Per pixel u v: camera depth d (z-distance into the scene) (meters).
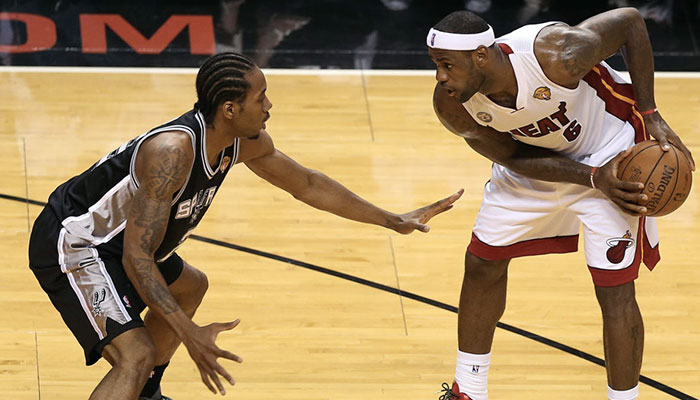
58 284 8.33
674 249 13.33
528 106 8.40
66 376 10.47
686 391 10.40
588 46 8.21
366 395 10.31
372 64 18.89
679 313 11.89
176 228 8.39
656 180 8.52
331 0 21.27
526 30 8.38
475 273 9.75
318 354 10.99
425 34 20.08
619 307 9.07
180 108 17.00
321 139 16.05
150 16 20.17
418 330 11.49
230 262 12.77
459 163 15.51
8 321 11.41
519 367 10.86
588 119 8.84
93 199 8.30
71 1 20.58
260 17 20.44
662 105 17.48
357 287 12.34
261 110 8.00
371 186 14.67
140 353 7.97
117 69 18.33
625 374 9.20
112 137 15.92
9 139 15.70
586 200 9.02
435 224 13.84
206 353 7.61
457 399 10.02
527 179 9.28
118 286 8.22
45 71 18.12
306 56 19.09
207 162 8.09
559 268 12.86
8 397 10.08
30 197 14.11
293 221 13.86
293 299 12.04
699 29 20.38
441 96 8.76
